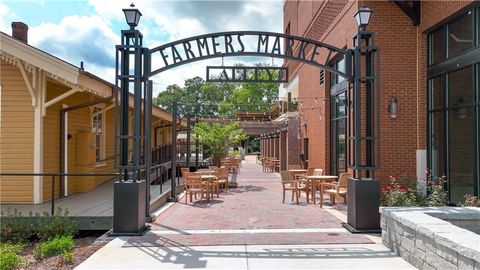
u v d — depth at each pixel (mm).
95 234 7484
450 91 8133
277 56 6930
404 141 8844
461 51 7688
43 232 6645
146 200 7332
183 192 12047
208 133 17641
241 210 8750
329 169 12211
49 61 7965
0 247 6129
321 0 12789
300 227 6828
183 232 6457
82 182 10516
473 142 7316
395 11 8992
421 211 5117
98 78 8570
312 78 14406
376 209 6344
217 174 11609
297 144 17938
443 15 7957
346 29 9945
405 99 8906
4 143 8688
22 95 8758
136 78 6504
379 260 4805
